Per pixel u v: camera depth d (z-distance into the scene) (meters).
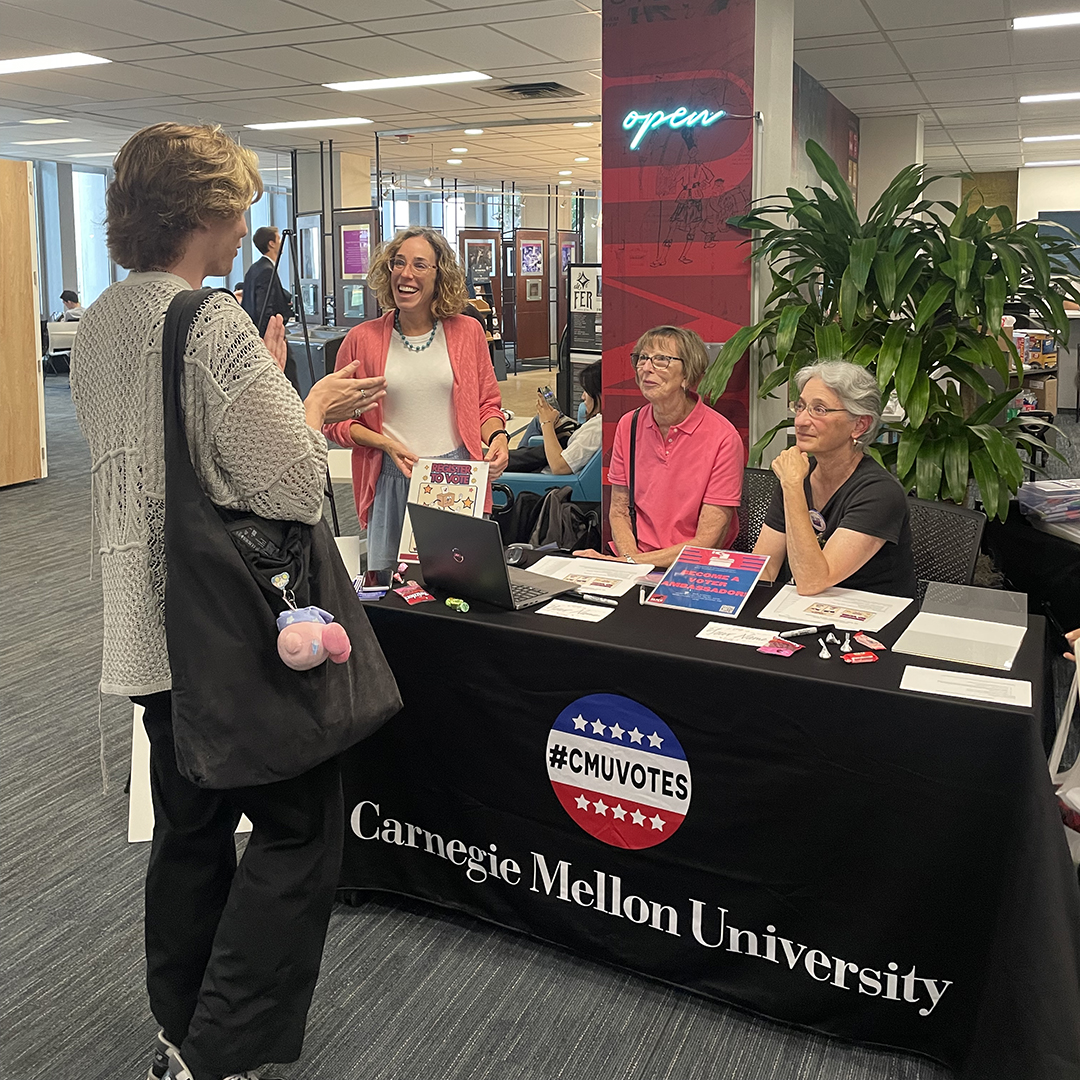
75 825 2.65
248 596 1.41
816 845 1.73
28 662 3.80
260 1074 1.75
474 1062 1.79
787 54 3.87
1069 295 3.38
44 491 6.86
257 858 1.53
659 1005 1.94
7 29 6.53
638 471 2.91
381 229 10.88
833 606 2.03
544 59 7.33
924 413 3.08
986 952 1.60
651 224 3.78
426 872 2.20
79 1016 1.93
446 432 2.84
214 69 7.79
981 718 1.54
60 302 15.31
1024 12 5.57
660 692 1.80
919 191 3.34
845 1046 1.82
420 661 2.05
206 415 1.38
